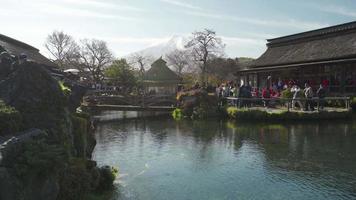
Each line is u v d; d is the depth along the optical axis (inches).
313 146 784.3
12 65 437.1
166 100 1648.6
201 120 1293.1
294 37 1790.1
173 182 560.4
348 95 1291.8
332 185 542.0
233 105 1300.4
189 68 3206.2
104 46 3026.6
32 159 297.4
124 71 2285.9
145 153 759.7
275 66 1724.9
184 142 874.8
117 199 480.7
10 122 345.4
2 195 271.7
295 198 494.3
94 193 481.1
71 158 428.1
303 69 1552.7
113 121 1365.7
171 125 1206.3
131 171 621.0
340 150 745.0
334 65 1409.9
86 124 550.0
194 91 1449.3
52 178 323.3
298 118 1099.3
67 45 3048.7
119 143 876.0
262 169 628.7
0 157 279.4
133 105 1658.5
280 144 815.7
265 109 1206.9
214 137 930.1
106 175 520.1
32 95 399.2
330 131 943.7
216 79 2480.3
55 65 1476.4
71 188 387.9
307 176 585.6
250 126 1074.1
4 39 1209.4
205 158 709.9
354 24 1501.0
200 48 2566.4
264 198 494.9
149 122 1315.2
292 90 1248.8
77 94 545.3
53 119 402.9
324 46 1557.6
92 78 2581.2
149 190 522.0
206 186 544.4
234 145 820.0
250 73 1831.9
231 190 526.6
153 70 2923.2
